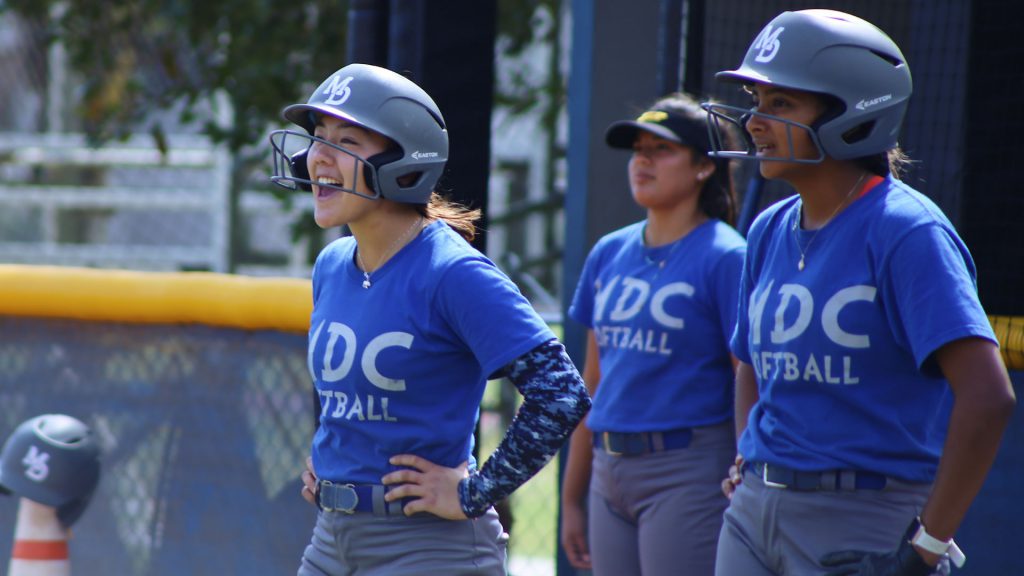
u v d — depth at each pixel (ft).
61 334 52.80
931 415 30.35
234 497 49.47
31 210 154.61
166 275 50.52
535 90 104.12
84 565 52.37
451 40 44.29
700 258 42.37
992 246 48.67
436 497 30.86
